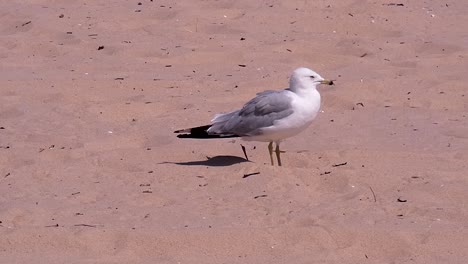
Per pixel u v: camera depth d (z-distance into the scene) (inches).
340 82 695.1
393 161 516.4
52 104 650.8
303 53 778.2
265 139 506.3
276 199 459.5
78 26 868.6
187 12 906.7
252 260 395.5
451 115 613.6
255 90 677.9
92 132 585.9
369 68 738.2
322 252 402.0
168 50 794.8
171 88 690.2
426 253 400.5
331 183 481.1
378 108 633.0
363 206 449.1
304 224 429.1
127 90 685.3
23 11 916.6
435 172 491.5
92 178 498.9
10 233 418.0
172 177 494.6
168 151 536.1
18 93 675.4
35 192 477.7
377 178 483.8
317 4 930.1
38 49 803.4
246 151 540.4
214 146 550.0
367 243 408.8
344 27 861.8
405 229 417.4
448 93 663.8
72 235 415.2
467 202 453.4
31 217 441.7
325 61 765.3
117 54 788.0
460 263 389.4
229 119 509.7
